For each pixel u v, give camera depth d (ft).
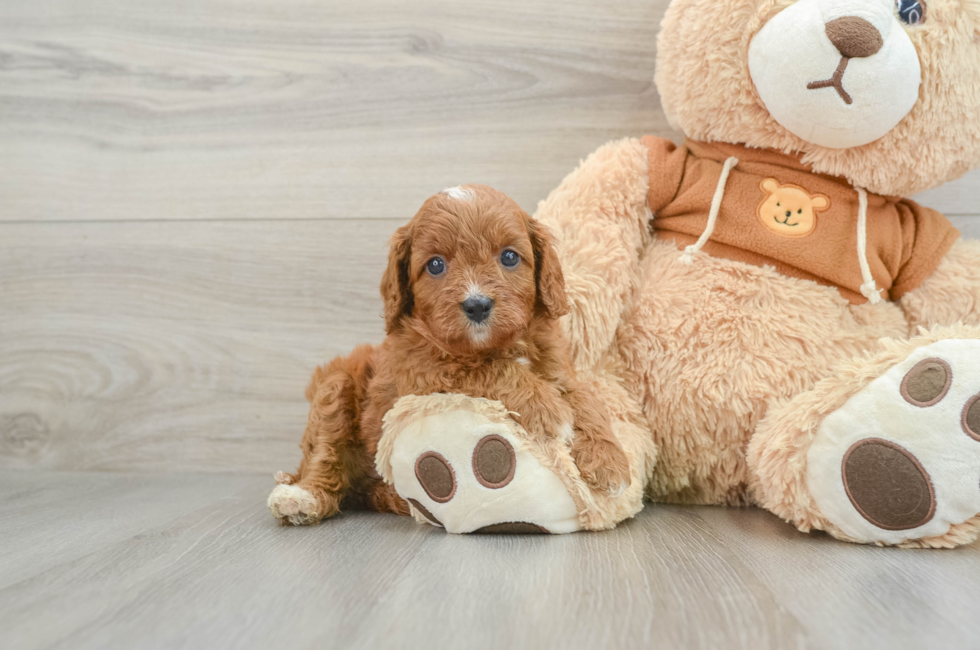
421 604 3.00
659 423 5.06
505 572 3.42
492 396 4.07
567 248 5.06
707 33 4.89
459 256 3.98
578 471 4.07
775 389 4.76
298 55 6.40
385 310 4.33
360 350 5.18
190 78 6.49
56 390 6.65
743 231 4.99
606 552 3.78
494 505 4.01
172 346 6.55
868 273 4.84
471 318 3.83
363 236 6.39
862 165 4.84
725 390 4.82
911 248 5.04
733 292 4.93
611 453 4.11
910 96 4.50
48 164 6.63
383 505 4.93
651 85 6.14
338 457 4.74
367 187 6.38
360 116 6.36
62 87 6.59
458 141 6.29
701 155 5.35
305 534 4.28
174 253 6.54
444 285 3.95
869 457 3.93
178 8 6.47
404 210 6.36
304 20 6.37
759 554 3.78
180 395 6.54
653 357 5.01
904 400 3.91
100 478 6.34
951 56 4.49
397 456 4.17
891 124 4.58
